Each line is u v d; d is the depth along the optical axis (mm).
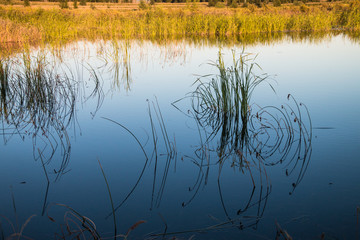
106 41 15539
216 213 2805
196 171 3566
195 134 4566
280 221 2666
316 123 4734
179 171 3570
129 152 4039
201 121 5055
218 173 3516
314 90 6426
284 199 2971
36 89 6125
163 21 19312
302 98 5930
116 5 55062
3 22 14891
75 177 3461
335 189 3100
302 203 2900
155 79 7840
